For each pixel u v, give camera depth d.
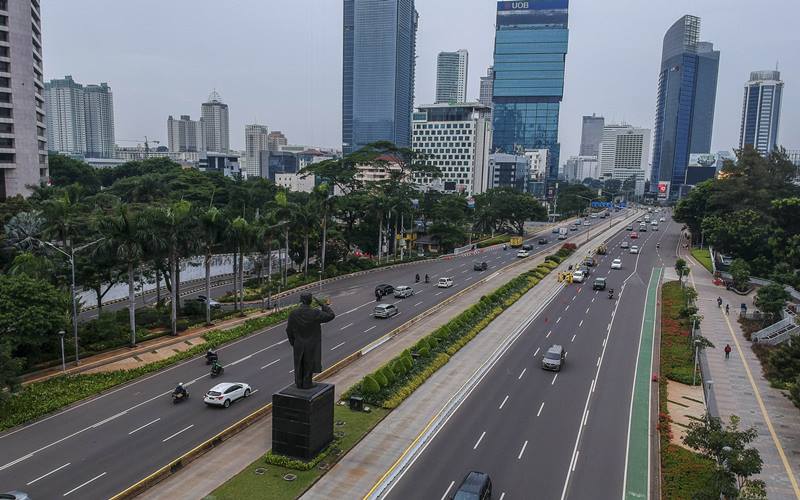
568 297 85.50
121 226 56.06
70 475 33.62
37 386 46.62
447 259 125.31
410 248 130.88
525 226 195.88
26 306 48.94
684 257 124.81
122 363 53.44
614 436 39.91
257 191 137.75
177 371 52.25
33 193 101.56
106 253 56.59
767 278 93.94
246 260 106.06
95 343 56.72
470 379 50.34
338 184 134.38
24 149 110.75
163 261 70.56
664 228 188.88
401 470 34.75
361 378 50.19
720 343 62.09
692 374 51.75
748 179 121.56
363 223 125.50
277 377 50.88
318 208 96.56
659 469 35.56
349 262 107.25
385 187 128.88
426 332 65.25
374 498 31.41
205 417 42.03
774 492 33.78
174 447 37.16
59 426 40.38
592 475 34.59
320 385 37.06
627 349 60.22
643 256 126.50
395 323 68.88
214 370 50.62
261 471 33.94
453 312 75.12
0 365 41.12
